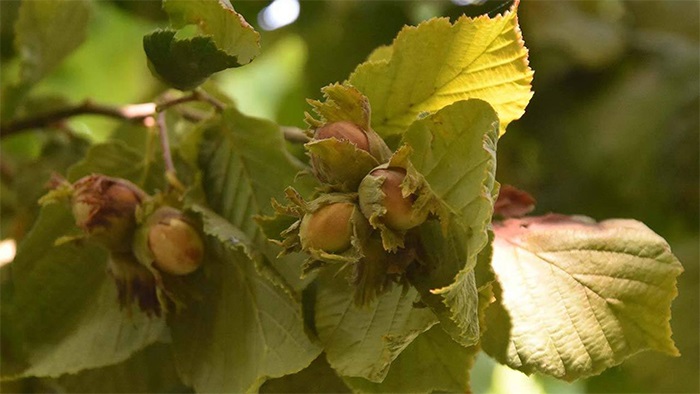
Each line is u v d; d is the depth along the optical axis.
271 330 0.71
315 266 0.67
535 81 1.06
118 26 1.26
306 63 1.12
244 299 0.73
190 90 0.72
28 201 0.86
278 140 0.74
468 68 0.70
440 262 0.67
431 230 0.68
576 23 1.07
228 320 0.73
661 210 1.04
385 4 1.07
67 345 0.76
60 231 0.77
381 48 0.73
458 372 0.70
